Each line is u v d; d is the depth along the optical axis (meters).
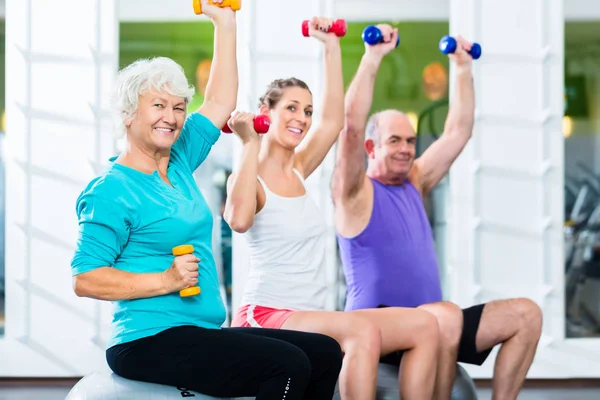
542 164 5.58
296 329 3.42
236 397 2.85
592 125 5.63
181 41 5.57
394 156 4.09
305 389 2.97
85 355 5.47
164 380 2.82
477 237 5.56
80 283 2.72
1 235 5.50
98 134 5.48
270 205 3.56
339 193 4.04
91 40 5.48
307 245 3.60
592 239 5.61
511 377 3.96
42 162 5.49
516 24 5.58
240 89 5.51
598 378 5.61
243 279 5.43
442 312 3.88
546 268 5.58
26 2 5.47
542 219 5.58
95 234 2.77
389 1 5.55
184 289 2.75
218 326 2.99
